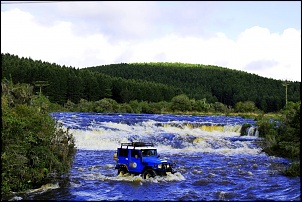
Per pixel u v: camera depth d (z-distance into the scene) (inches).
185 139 1669.5
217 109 4431.6
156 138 1670.8
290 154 1284.4
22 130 711.7
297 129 1272.1
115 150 1448.1
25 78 4037.9
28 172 736.3
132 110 3804.1
